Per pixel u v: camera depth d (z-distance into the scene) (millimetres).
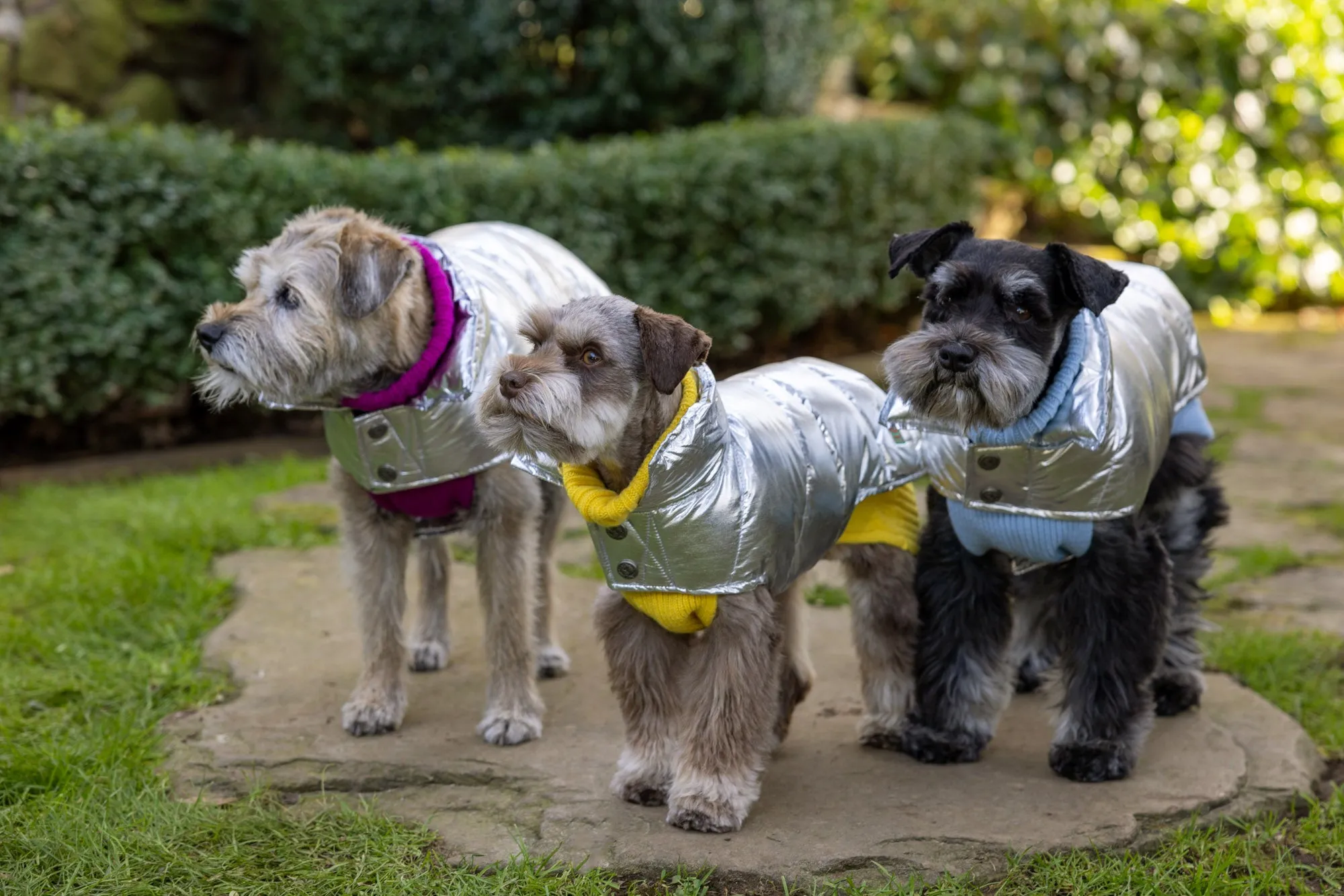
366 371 1559
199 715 1638
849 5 3705
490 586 1590
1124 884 1358
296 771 1530
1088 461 1444
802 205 2988
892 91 4184
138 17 3594
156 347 2490
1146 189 4086
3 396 2355
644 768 1473
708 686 1430
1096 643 1495
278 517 2191
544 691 1706
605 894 1353
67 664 1731
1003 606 1538
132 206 2391
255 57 3785
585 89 3508
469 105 3496
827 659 1782
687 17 3311
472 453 1552
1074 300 1461
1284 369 3471
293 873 1382
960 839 1406
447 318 1562
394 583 1615
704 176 2801
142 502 2232
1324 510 2311
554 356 1406
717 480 1392
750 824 1432
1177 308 1659
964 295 1467
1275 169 4109
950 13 4082
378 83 3457
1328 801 1510
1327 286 4145
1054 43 4031
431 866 1396
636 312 1414
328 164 2568
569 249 2676
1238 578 2029
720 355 3164
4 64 3324
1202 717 1626
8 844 1403
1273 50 4012
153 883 1373
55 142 2326
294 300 1533
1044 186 4070
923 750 1536
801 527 1441
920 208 3377
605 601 1472
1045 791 1483
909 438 1533
